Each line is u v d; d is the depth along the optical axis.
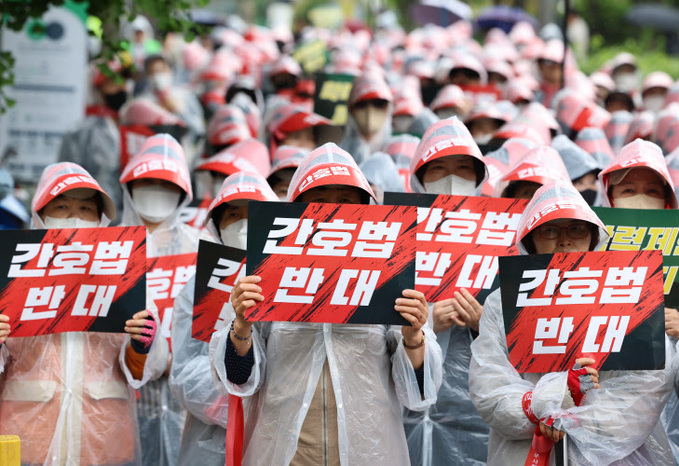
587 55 51.12
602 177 13.25
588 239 10.67
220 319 11.83
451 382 12.91
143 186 13.81
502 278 10.20
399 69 37.81
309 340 9.88
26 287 11.09
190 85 34.81
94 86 27.20
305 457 9.70
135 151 20.20
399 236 9.83
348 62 31.38
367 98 21.28
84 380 11.37
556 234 10.70
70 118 23.88
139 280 11.28
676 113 18.89
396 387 10.08
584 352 9.99
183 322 12.19
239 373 9.77
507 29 48.78
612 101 26.91
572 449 9.97
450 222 12.68
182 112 30.34
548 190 10.52
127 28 36.59
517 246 10.88
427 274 12.59
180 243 14.06
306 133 20.61
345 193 10.32
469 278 12.59
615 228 12.09
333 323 9.87
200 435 12.06
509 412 9.95
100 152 22.91
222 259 11.87
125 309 11.23
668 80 28.42
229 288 11.86
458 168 13.42
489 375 10.23
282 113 20.89
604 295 10.05
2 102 23.91
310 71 31.73
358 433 9.73
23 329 11.05
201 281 11.90
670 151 18.64
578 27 50.22
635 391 10.00
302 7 61.69
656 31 53.41
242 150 17.44
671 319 11.41
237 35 42.50
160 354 11.66
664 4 52.16
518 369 10.08
